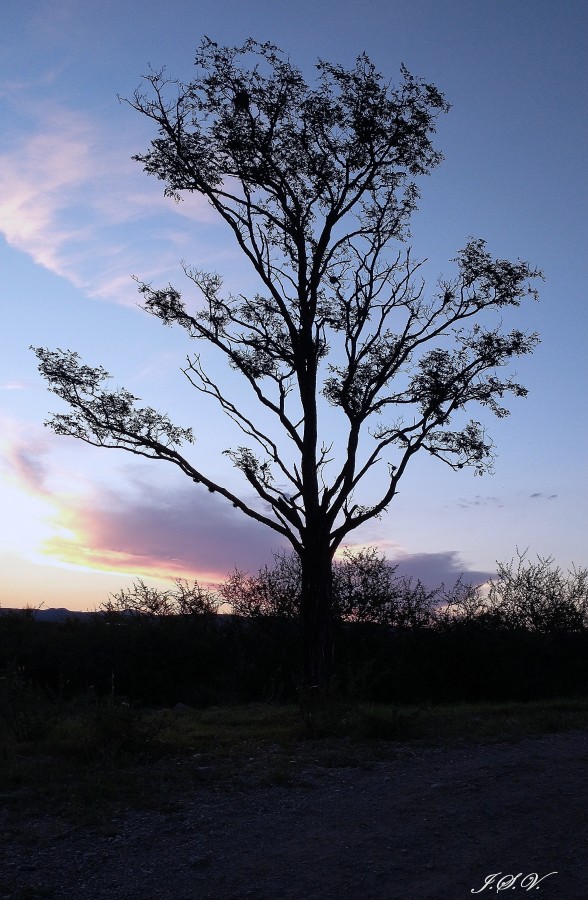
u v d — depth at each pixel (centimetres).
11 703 1334
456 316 2231
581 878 675
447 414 2152
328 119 2167
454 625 2278
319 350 2253
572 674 2250
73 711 1667
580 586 2531
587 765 1089
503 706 1838
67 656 2162
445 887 670
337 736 1354
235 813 899
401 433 2155
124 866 746
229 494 2106
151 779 1033
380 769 1107
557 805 877
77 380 2106
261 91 2173
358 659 2209
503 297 2214
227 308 2245
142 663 2202
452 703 2075
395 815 870
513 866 707
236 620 2472
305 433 2114
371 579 2394
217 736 1368
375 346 2222
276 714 1677
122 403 2138
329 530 2075
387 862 731
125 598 2581
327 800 945
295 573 2547
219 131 2189
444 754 1213
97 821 868
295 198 2211
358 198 2214
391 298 2231
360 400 2184
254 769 1102
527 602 2497
